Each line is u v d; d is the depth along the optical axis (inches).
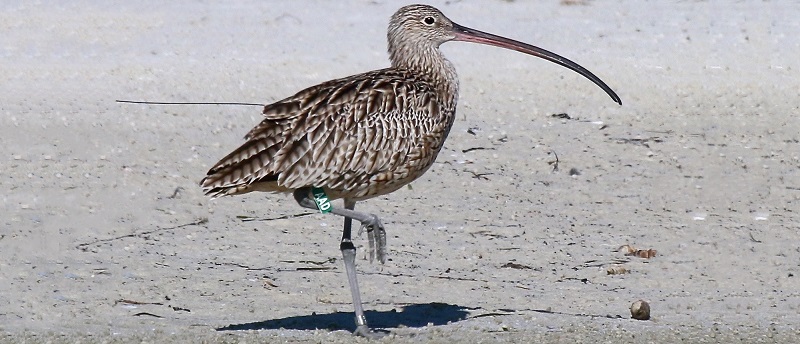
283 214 634.2
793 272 568.4
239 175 445.1
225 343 457.4
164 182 678.5
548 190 683.4
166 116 789.2
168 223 617.0
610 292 535.8
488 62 897.5
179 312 498.0
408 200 659.4
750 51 924.0
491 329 482.0
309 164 450.9
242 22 968.9
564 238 608.1
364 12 992.9
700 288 546.0
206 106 809.5
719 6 1014.4
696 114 816.9
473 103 824.9
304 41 932.0
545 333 478.9
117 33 941.2
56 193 654.5
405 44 505.7
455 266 563.2
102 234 598.2
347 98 460.1
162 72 867.4
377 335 466.0
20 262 554.3
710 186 693.9
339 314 498.0
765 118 812.6
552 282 546.3
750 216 650.2
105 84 842.2
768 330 491.8
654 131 784.9
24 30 940.6
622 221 636.7
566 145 756.0
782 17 990.4
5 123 763.4
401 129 466.0
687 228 628.7
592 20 979.9
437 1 1013.2
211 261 562.9
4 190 655.8
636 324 494.9
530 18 982.4
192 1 1012.5
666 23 975.6
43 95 818.2
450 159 727.7
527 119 802.2
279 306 506.6
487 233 611.8
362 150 458.0
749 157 743.1
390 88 469.4
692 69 891.4
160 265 554.9
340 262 564.1
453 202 658.2
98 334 468.4
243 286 529.7
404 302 513.3
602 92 850.1
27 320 485.7
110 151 725.3
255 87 845.8
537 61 901.8
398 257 572.7
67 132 753.6
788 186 697.0
